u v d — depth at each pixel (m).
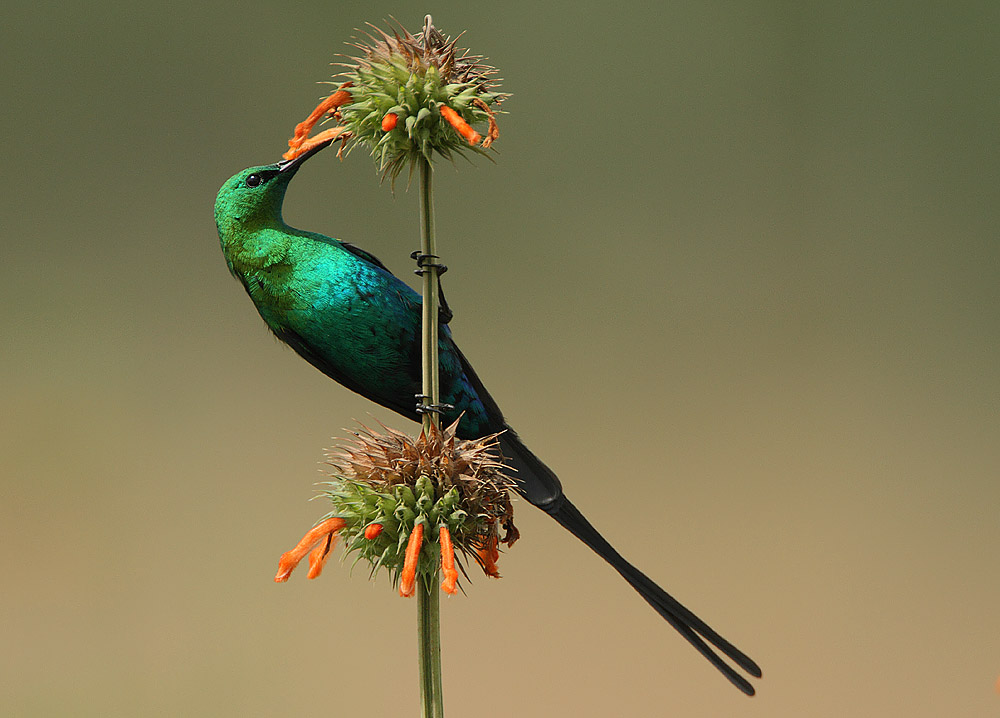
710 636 6.94
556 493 7.48
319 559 5.88
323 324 7.79
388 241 20.09
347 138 6.59
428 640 5.82
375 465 5.93
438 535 5.86
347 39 21.16
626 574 7.21
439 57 5.96
